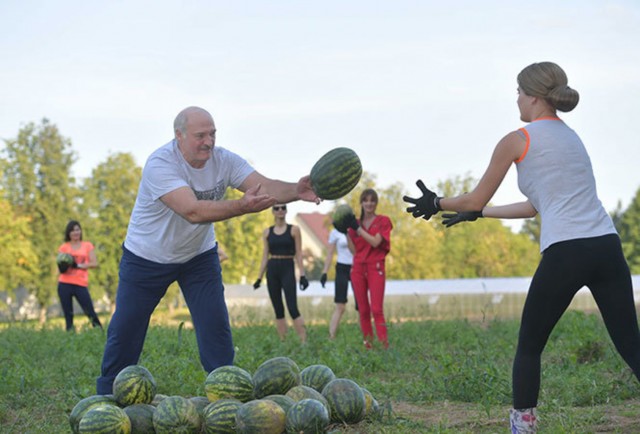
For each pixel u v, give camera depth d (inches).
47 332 576.1
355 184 230.5
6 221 2162.9
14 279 2170.3
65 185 2294.5
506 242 2479.1
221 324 256.4
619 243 193.2
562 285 190.4
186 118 237.1
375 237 437.7
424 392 289.6
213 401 229.0
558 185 192.7
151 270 250.8
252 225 2214.6
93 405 224.8
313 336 482.0
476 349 414.3
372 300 443.5
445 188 2477.9
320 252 3189.0
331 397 229.8
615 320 193.2
